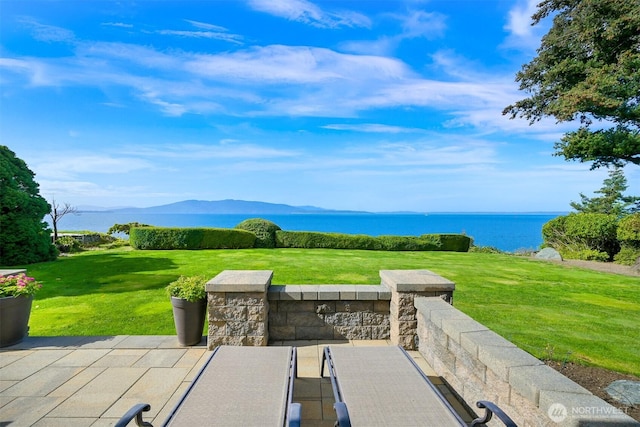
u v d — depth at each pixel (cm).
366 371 242
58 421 246
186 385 302
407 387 219
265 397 204
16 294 390
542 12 836
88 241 1797
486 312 586
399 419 184
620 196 2234
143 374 323
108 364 344
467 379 262
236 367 245
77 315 544
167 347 387
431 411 192
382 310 419
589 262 1323
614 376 342
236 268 997
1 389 293
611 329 501
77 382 307
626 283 877
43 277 865
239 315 377
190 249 1628
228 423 178
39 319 525
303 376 322
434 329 333
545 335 472
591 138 831
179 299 380
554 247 1579
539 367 197
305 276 877
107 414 255
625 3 696
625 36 729
